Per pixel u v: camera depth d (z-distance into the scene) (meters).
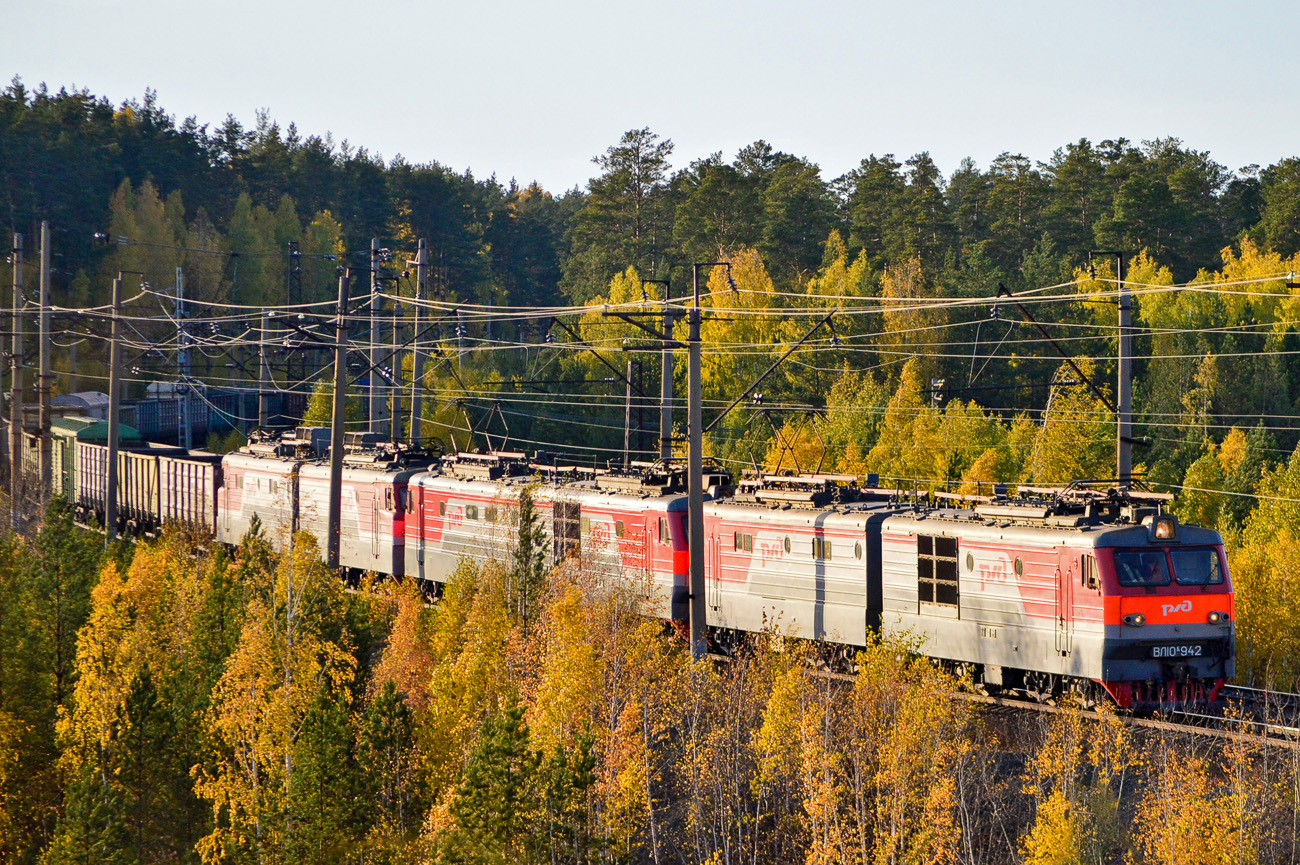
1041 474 87.50
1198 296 148.00
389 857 36.31
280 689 41.47
